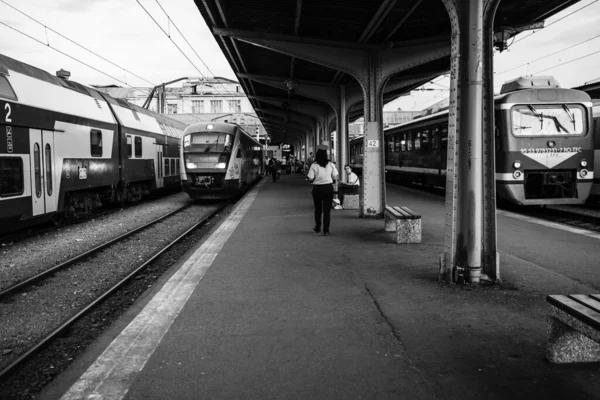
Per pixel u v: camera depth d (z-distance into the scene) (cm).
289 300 534
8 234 1152
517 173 1334
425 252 784
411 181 2539
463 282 579
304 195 2017
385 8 1018
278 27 1271
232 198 2284
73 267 841
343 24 1194
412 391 325
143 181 2075
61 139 1238
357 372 355
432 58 1222
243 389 332
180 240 1105
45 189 1152
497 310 486
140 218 1548
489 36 561
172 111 8206
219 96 8269
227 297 550
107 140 1578
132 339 427
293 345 408
